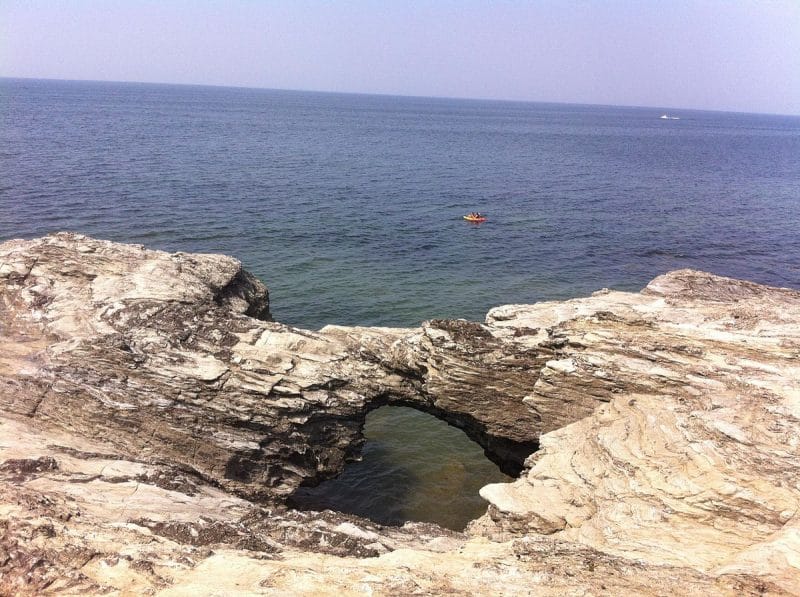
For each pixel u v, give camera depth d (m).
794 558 15.06
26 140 122.44
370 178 109.19
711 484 18.61
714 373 23.08
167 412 25.02
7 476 17.70
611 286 58.94
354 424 29.55
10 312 28.97
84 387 24.80
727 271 65.12
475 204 91.56
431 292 54.72
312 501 28.92
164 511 17.77
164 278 30.95
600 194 105.50
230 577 13.95
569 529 19.69
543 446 24.19
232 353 27.30
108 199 76.19
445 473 31.77
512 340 28.33
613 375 24.47
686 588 14.47
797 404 20.61
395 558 16.72
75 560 13.80
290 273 56.75
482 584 14.72
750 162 170.12
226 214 74.56
